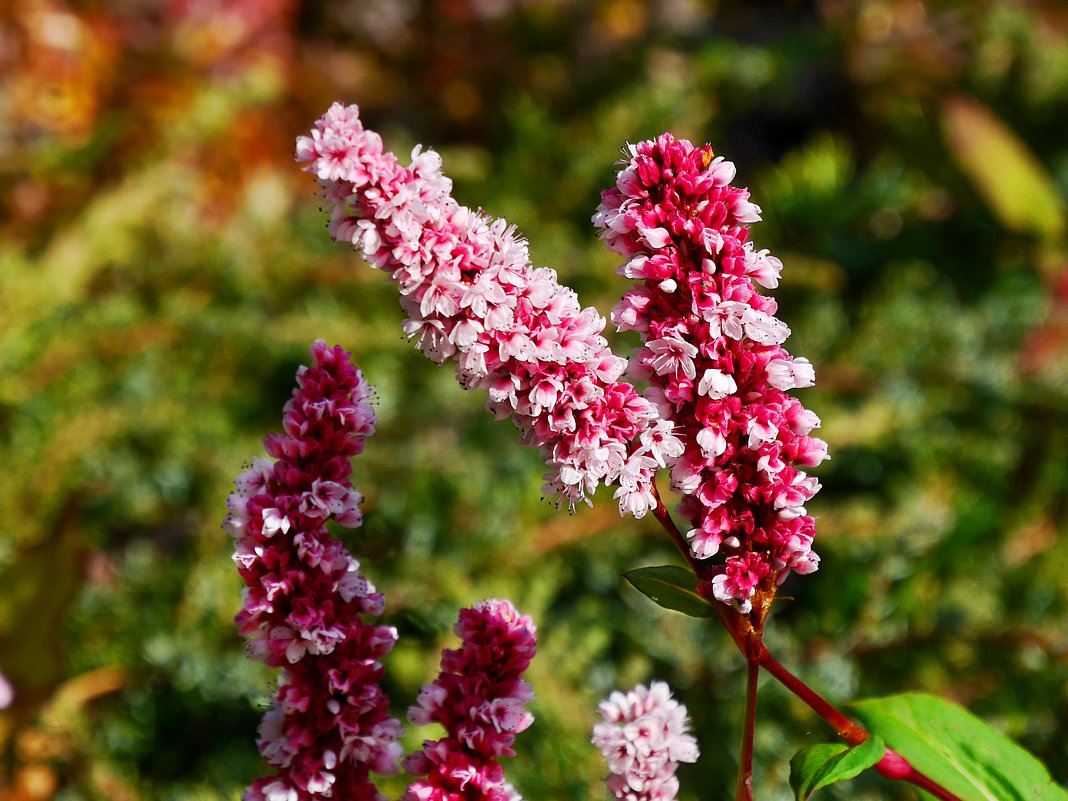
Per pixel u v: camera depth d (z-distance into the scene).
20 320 0.51
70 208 0.62
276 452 0.26
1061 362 0.52
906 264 0.61
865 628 0.42
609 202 0.26
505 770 0.36
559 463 0.25
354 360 0.51
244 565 0.26
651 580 0.27
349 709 0.26
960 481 0.48
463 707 0.26
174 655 0.39
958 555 0.46
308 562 0.26
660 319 0.26
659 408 0.26
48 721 0.38
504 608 0.27
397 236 0.25
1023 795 0.29
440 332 0.25
